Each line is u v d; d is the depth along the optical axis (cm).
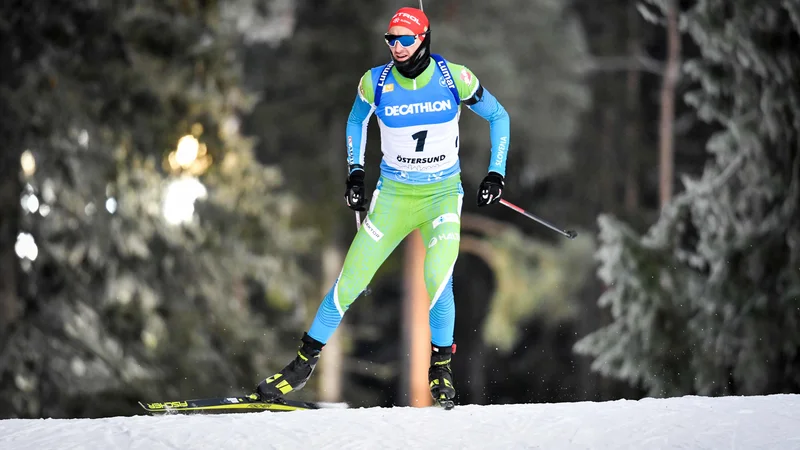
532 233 10019
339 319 2067
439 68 1975
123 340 4625
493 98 2066
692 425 1816
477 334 10581
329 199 8781
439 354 2070
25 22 4203
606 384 7994
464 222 9281
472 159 8588
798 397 2052
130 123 4666
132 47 4756
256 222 5472
